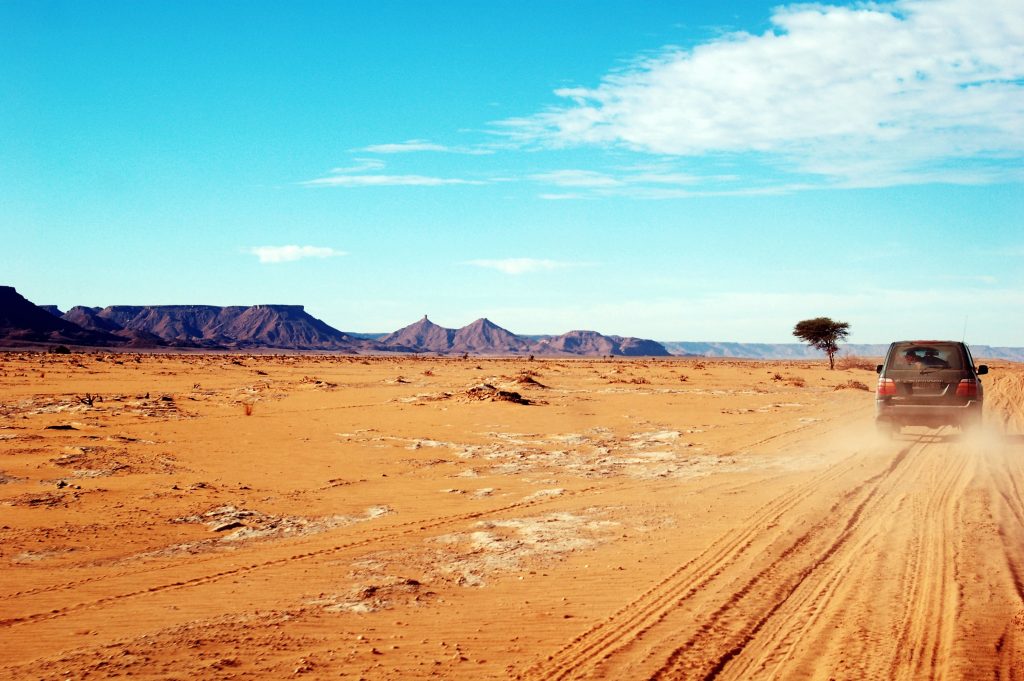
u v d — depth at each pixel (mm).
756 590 7719
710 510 11891
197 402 33656
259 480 15695
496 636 6848
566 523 11422
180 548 10672
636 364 105750
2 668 6371
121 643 6910
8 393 37906
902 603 7066
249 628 7230
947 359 17938
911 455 16219
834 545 9281
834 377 63875
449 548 10188
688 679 5676
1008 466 14414
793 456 17109
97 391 40406
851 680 5504
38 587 8867
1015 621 6512
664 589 7965
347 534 11289
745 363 123062
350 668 6203
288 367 84125
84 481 15352
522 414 27859
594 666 6012
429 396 34531
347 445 20453
